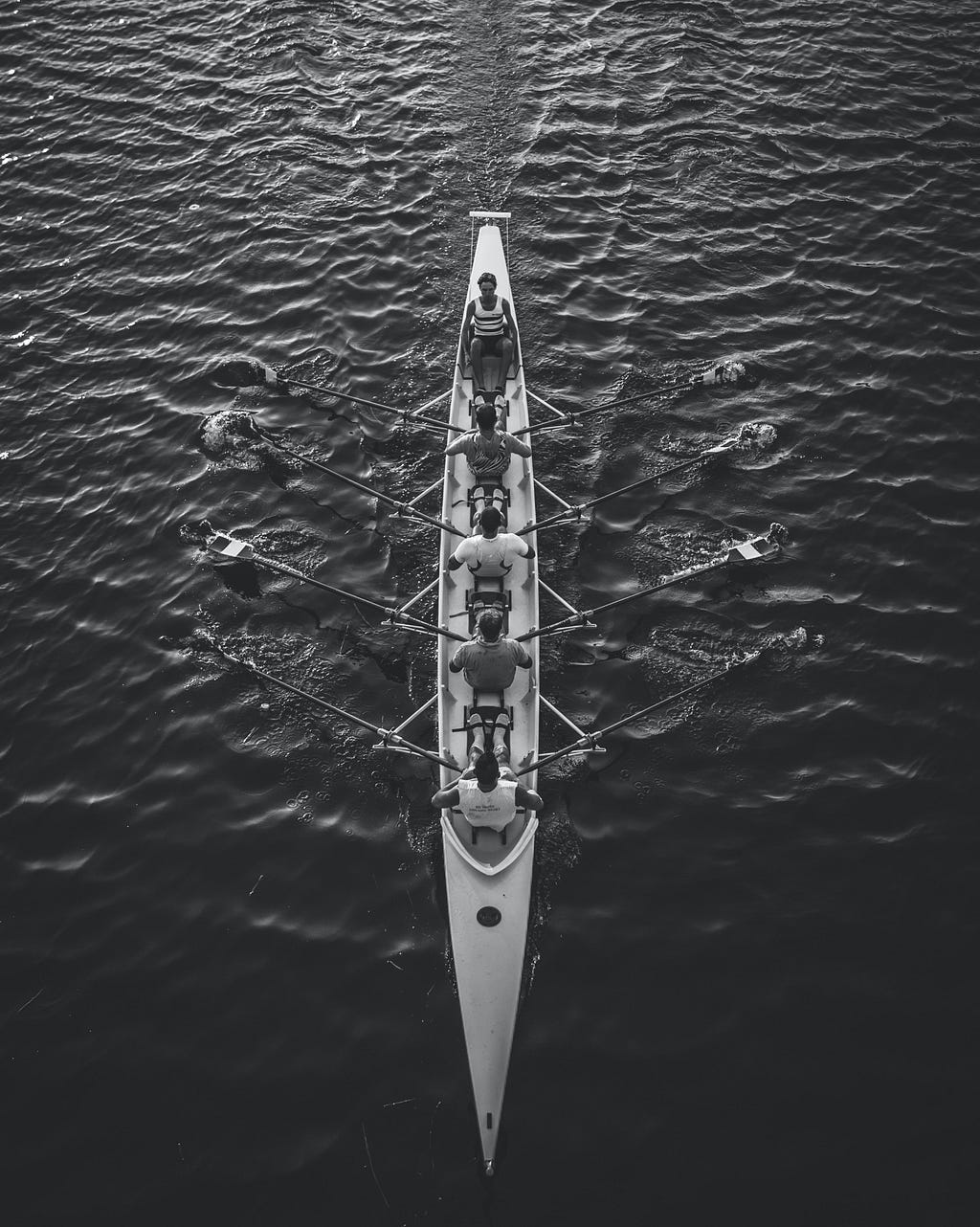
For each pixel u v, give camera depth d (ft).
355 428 48.01
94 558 42.27
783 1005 28.30
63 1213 24.75
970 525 42.60
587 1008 28.37
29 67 72.59
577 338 52.44
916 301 53.93
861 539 42.29
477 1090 26.32
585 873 31.58
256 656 38.42
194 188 62.34
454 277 56.13
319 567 41.83
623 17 77.46
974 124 66.33
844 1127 25.76
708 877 31.42
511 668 32.12
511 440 39.06
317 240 58.44
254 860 32.24
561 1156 25.44
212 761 35.12
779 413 48.26
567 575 41.01
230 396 49.47
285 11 77.41
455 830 31.35
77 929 30.55
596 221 59.77
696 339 52.44
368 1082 27.09
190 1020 28.45
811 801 33.35
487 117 67.72
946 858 31.65
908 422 47.47
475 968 28.60
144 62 72.95
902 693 36.47
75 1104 26.73
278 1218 24.57
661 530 42.93
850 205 60.44
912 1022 27.84
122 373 51.06
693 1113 26.17
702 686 36.04
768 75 71.15
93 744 35.68
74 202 61.52
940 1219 24.06
